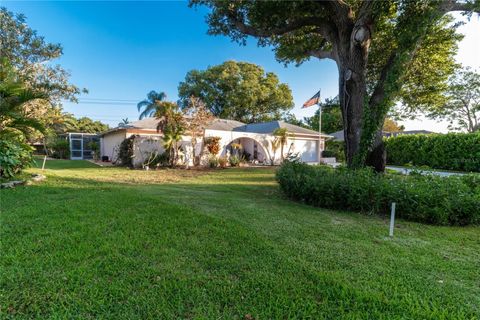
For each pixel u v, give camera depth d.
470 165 13.78
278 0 6.63
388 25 8.05
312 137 23.23
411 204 4.48
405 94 10.05
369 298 2.08
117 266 2.49
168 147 14.48
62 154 22.55
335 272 2.49
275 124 22.39
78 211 4.27
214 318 1.83
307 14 7.75
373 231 3.85
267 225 3.95
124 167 14.73
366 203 4.86
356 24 6.78
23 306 1.89
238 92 31.50
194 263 2.60
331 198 5.22
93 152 22.25
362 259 2.84
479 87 22.88
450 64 9.30
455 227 4.20
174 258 2.70
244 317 1.85
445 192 4.50
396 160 18.58
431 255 3.02
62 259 2.59
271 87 33.25
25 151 7.75
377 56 8.88
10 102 6.89
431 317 1.88
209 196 6.17
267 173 12.84
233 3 7.56
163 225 3.68
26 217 3.91
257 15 7.68
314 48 9.64
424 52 8.46
